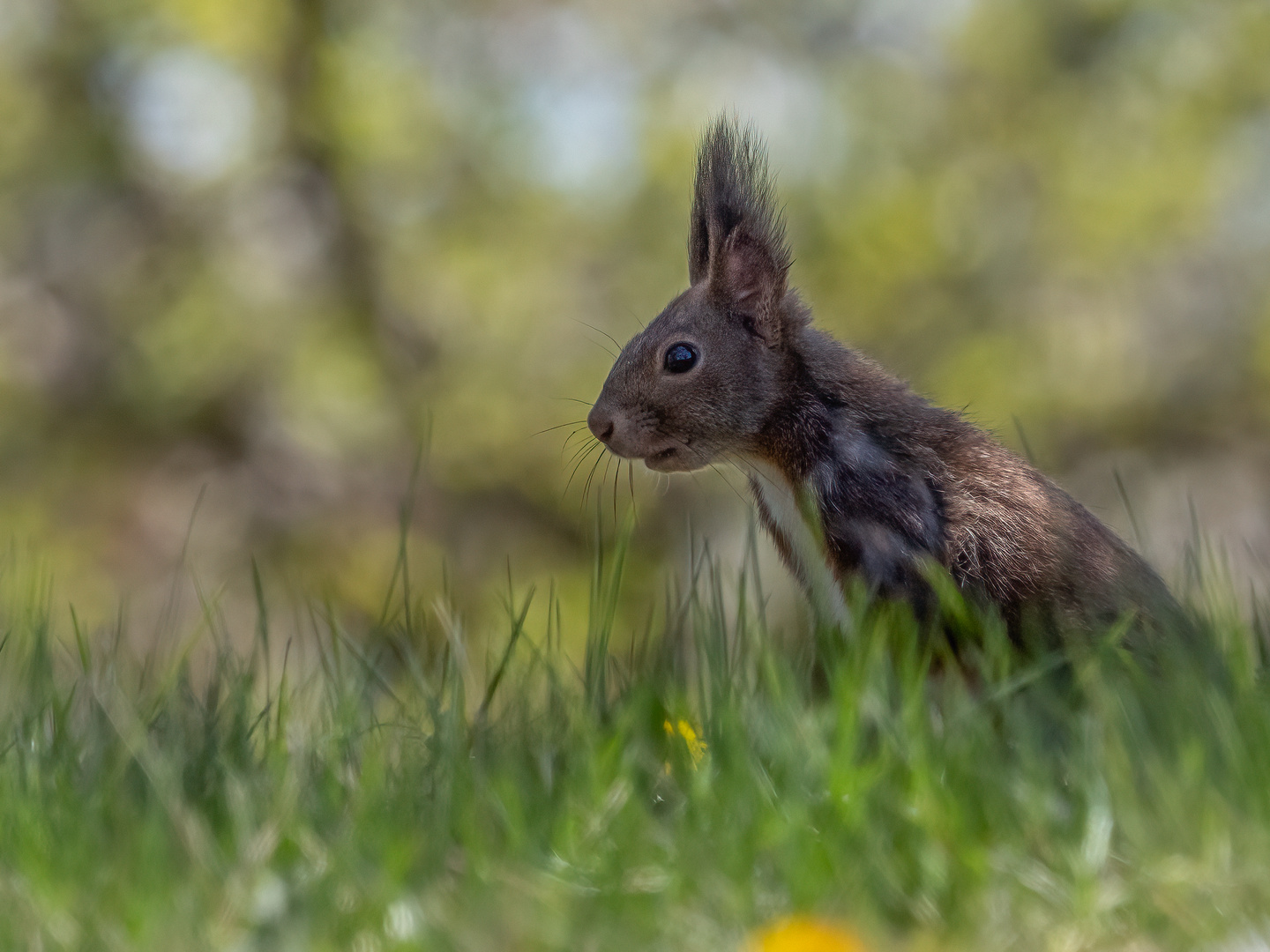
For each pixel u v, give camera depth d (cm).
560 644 446
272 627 1888
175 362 2111
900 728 355
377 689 451
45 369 2164
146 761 360
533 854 316
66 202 2200
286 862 320
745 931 282
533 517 2142
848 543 491
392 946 278
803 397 515
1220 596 481
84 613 1989
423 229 2202
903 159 2212
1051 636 464
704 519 1891
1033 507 480
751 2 2273
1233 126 2203
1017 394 2091
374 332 2164
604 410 530
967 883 293
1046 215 2181
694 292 540
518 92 2239
